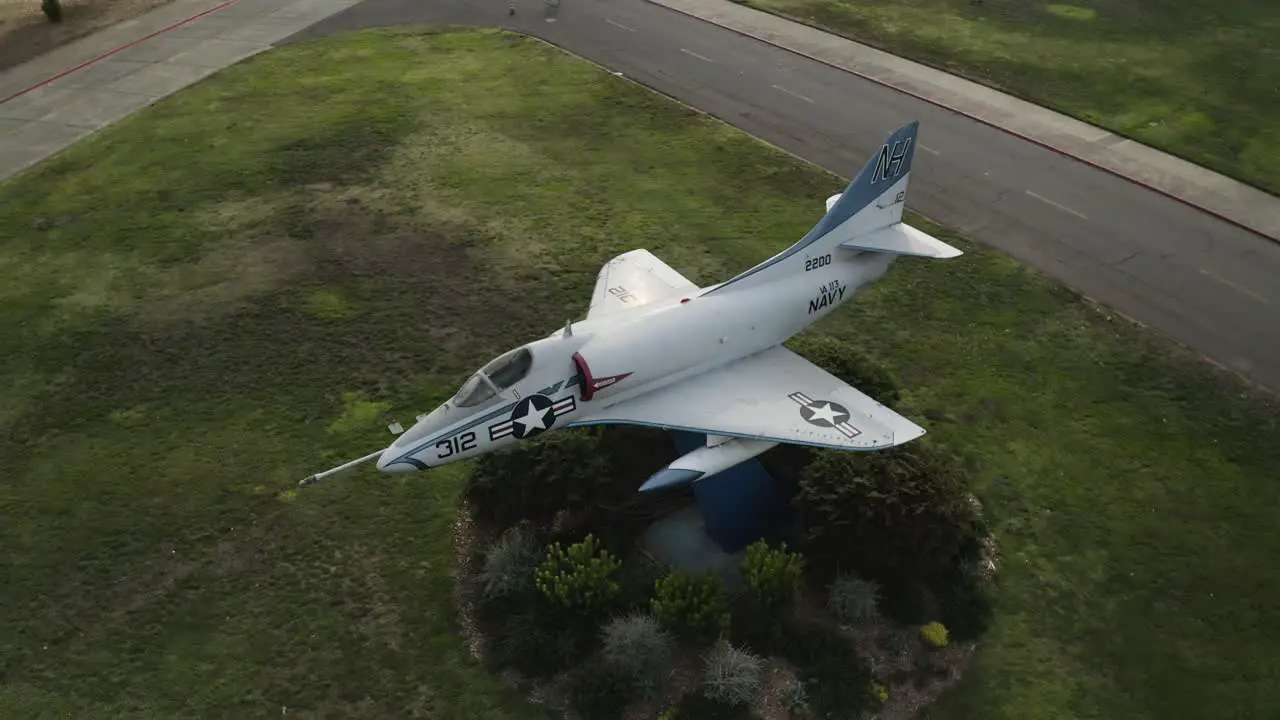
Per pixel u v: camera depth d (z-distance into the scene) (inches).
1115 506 781.9
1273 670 654.5
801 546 728.3
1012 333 972.6
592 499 745.6
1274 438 842.2
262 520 777.6
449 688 649.0
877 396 792.3
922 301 1018.1
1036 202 1189.7
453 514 780.6
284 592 719.1
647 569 715.4
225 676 661.3
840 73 1531.7
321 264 1091.9
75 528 775.1
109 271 1087.6
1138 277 1051.3
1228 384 903.1
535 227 1153.4
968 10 1750.7
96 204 1217.4
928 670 655.8
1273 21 1664.6
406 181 1250.6
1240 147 1295.5
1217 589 712.4
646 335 749.3
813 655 657.6
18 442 860.0
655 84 1504.7
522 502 732.7
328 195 1224.2
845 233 851.4
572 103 1443.2
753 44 1642.5
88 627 697.0
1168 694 641.6
